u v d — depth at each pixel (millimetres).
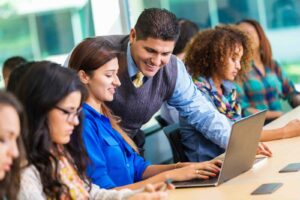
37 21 5367
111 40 3439
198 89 3830
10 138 1983
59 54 5453
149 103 3488
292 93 5504
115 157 3016
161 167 3201
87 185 2664
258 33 5309
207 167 2980
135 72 3363
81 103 2475
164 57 3240
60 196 2436
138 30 3225
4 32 5219
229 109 3982
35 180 2352
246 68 4285
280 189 2689
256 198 2592
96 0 5602
